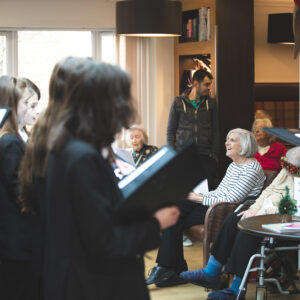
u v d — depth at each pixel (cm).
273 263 383
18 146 234
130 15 631
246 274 352
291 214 338
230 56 674
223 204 421
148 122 741
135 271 165
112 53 739
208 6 683
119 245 152
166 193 158
